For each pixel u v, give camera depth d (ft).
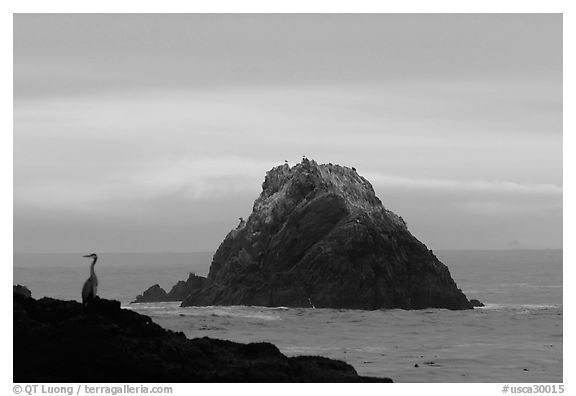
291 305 341.00
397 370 206.90
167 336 160.04
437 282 353.51
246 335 265.75
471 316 327.26
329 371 166.81
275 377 156.35
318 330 280.72
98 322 151.53
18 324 149.59
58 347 147.33
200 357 156.56
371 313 328.08
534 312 344.49
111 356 147.13
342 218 359.87
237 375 152.97
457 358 226.79
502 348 246.47
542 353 236.63
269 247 362.94
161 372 147.54
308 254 350.64
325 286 341.82
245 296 349.00
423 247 361.51
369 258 346.54
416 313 331.98
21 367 144.87
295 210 366.63
